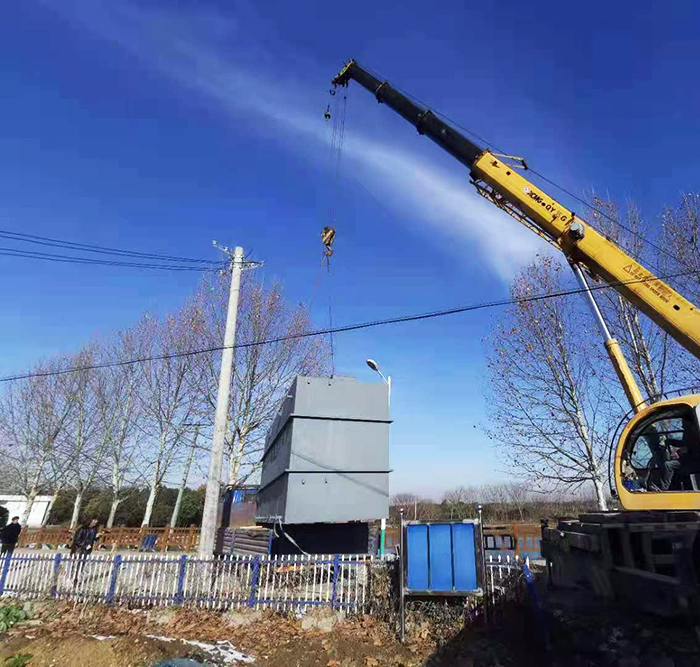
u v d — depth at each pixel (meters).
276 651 7.15
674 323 8.38
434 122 11.70
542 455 19.28
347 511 10.13
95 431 32.53
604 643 5.63
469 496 47.53
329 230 14.26
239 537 13.12
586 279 9.85
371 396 11.03
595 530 6.49
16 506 44.12
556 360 19.31
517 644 6.59
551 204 9.98
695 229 15.38
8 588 10.94
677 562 5.38
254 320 25.86
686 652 4.94
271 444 13.96
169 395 30.27
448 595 7.64
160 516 42.84
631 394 8.87
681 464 6.84
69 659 6.79
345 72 13.59
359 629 7.79
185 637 7.77
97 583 10.31
